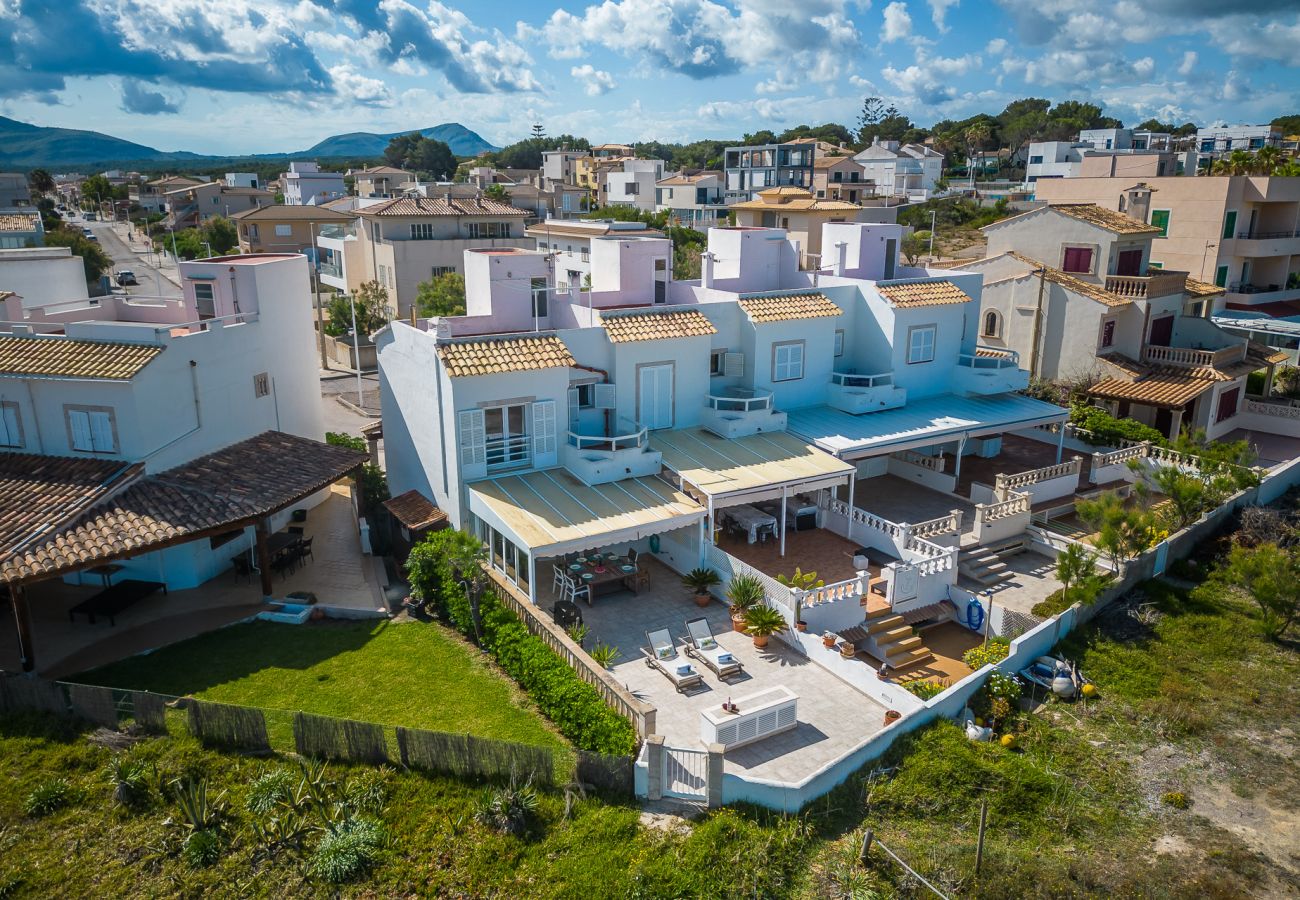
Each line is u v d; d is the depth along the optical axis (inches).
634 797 730.8
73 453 1060.5
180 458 1108.5
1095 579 1019.3
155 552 1067.9
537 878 658.2
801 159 4884.4
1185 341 1829.5
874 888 647.1
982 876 660.1
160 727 788.6
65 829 697.0
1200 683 937.5
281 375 1349.7
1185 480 1213.7
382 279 2940.5
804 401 1384.1
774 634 981.8
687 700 857.5
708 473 1124.5
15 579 837.8
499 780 738.2
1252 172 2475.4
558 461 1171.3
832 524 1243.2
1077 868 674.8
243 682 880.3
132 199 6909.5
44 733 789.9
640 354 1212.5
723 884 650.2
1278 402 1841.8
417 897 645.9
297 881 656.4
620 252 1354.6
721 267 1523.1
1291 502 1381.6
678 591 1090.1
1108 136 5216.5
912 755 788.0
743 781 716.7
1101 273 1784.0
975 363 1513.3
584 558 1109.1
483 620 949.8
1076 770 801.6
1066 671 935.0
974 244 3762.3
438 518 1131.9
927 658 997.8
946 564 1083.3
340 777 742.5
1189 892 654.5
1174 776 799.7
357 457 1248.8
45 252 1678.2
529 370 1091.3
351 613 1030.4
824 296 1382.9
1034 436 1664.6
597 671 813.9
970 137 6998.0
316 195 5187.0
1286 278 2308.1
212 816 703.1
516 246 2997.0
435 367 1107.3
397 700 855.1
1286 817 751.1
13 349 1071.6
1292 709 896.9
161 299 1488.7
